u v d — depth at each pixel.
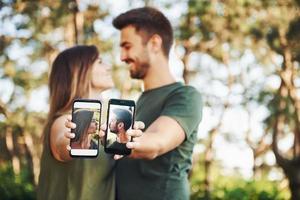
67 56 3.52
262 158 21.83
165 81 3.64
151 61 3.64
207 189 18.78
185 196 3.49
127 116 2.93
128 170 3.52
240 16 15.42
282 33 14.19
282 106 16.45
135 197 3.47
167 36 3.69
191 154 3.53
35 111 18.33
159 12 3.72
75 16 15.14
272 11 14.49
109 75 3.61
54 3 15.01
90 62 3.52
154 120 3.56
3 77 17.39
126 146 2.92
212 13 15.70
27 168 18.19
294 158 10.96
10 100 18.14
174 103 3.48
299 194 10.76
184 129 3.39
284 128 17.05
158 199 3.43
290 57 14.48
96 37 16.08
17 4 14.70
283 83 16.36
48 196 3.40
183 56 17.11
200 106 3.53
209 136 19.84
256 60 17.28
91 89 3.56
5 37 16.11
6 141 19.06
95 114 2.95
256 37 15.22
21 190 16.58
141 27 3.65
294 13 14.05
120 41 3.72
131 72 3.70
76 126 2.94
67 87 3.46
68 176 3.36
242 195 17.53
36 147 18.22
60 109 3.44
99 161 3.41
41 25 15.30
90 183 3.39
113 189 3.50
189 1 15.59
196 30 16.00
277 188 18.20
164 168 3.45
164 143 3.22
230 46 16.48
